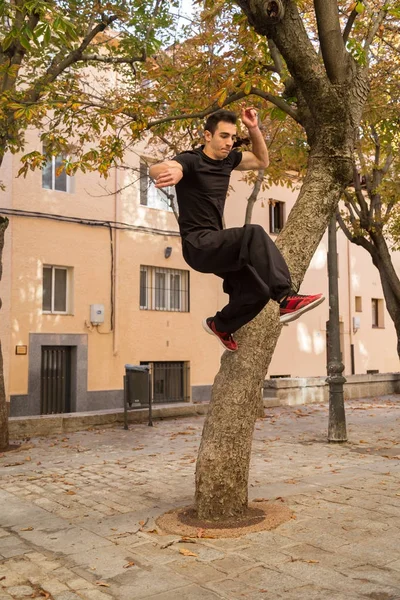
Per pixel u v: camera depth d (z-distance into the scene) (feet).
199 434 39.60
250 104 31.12
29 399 49.67
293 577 13.84
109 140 29.07
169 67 32.40
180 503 21.07
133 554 15.71
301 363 71.67
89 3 34.47
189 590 13.26
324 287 75.05
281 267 9.98
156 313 59.06
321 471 26.66
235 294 11.00
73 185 53.57
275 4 17.42
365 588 13.14
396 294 41.91
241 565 14.66
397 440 35.94
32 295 50.21
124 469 27.86
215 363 63.98
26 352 49.60
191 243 10.39
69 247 52.85
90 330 54.08
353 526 17.74
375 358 81.51
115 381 55.52
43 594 13.34
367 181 44.34
